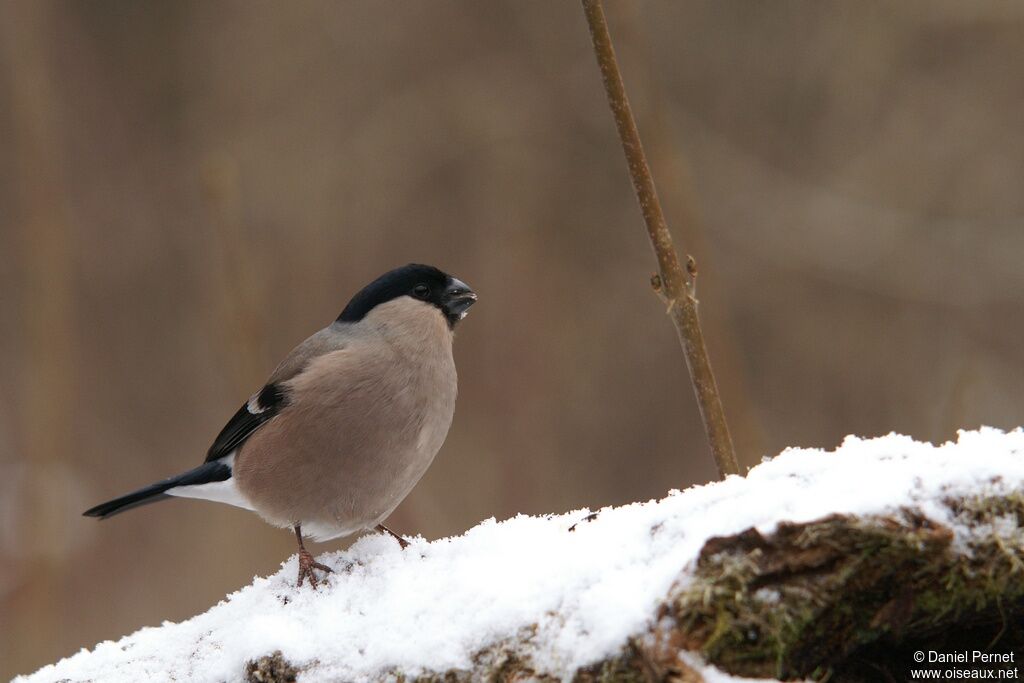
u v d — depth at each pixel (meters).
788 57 16.06
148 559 14.27
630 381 14.80
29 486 11.11
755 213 15.28
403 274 6.38
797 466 3.74
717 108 16.28
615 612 3.40
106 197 17.52
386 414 5.97
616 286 15.34
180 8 18.00
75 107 17.72
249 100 17.45
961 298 14.44
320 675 4.03
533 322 14.16
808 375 14.83
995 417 13.59
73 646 13.48
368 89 17.14
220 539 12.80
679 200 8.16
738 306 15.22
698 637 3.29
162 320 17.00
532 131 16.31
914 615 3.45
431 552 4.43
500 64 16.78
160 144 17.83
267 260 16.33
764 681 3.22
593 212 15.84
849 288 14.95
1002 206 14.94
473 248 15.95
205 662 4.40
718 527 3.45
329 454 5.94
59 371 11.66
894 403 14.43
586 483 13.76
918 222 14.88
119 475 15.68
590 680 3.38
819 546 3.36
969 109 15.27
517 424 13.32
